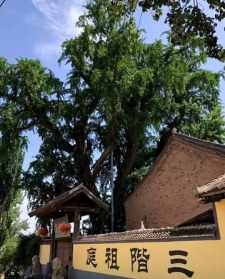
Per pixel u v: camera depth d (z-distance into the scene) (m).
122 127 27.89
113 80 26.08
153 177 21.86
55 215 16.80
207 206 17.19
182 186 19.41
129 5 7.89
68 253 15.48
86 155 29.53
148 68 27.22
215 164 17.28
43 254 18.25
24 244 30.20
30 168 29.39
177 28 7.28
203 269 8.30
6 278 29.58
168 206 20.16
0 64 28.44
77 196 14.99
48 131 29.86
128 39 27.41
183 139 19.56
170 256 9.44
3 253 32.50
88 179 28.86
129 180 28.58
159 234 10.33
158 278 9.76
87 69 29.30
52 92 29.38
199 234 8.77
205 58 28.91
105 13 28.06
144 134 28.05
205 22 7.10
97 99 28.56
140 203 22.67
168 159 20.80
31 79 28.47
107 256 12.50
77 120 29.75
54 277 14.31
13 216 37.91
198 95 30.67
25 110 29.00
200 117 30.14
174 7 7.13
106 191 29.56
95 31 28.53
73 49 29.09
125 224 25.72
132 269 10.98
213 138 30.11
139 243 10.87
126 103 27.88
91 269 13.34
